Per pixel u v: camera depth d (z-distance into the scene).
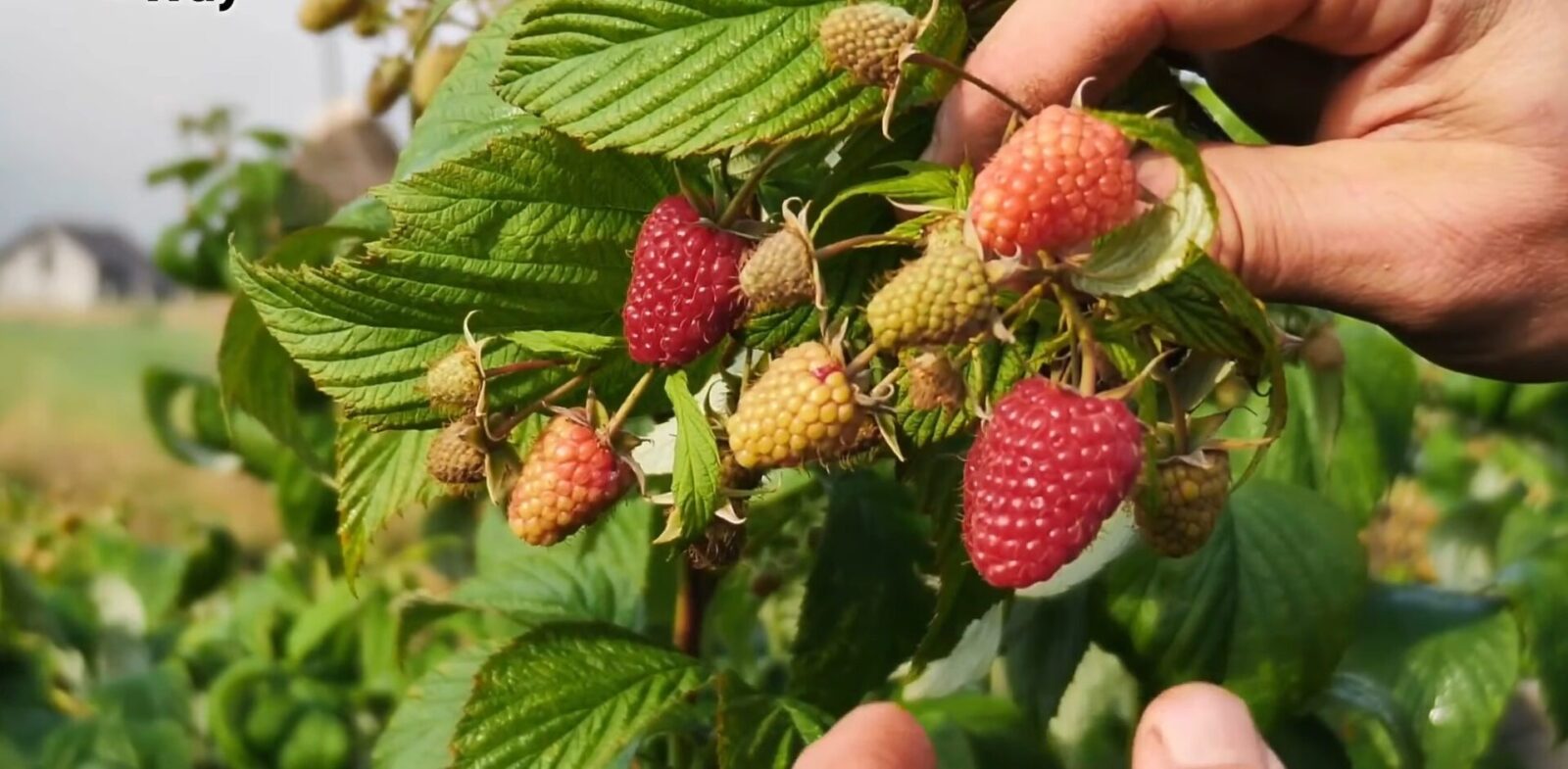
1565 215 0.31
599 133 0.27
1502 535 0.75
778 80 0.27
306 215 0.69
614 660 0.33
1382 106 0.32
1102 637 0.39
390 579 0.71
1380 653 0.43
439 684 0.40
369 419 0.29
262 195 0.68
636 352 0.27
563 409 0.28
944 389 0.25
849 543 0.37
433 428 0.29
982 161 0.28
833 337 0.27
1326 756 0.41
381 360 0.29
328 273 0.29
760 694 0.33
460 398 0.28
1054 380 0.25
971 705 0.45
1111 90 0.30
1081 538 0.24
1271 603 0.38
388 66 0.44
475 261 0.29
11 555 0.97
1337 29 0.31
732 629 0.48
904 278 0.24
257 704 0.65
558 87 0.27
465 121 0.33
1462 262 0.31
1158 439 0.27
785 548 0.43
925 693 0.41
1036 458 0.24
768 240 0.26
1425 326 0.32
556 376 0.29
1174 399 0.26
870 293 0.28
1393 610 0.44
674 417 0.30
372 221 0.38
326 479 0.39
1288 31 0.31
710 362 0.29
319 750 0.64
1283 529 0.39
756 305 0.26
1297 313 0.40
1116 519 0.34
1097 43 0.28
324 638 0.69
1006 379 0.26
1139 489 0.26
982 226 0.24
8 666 0.75
